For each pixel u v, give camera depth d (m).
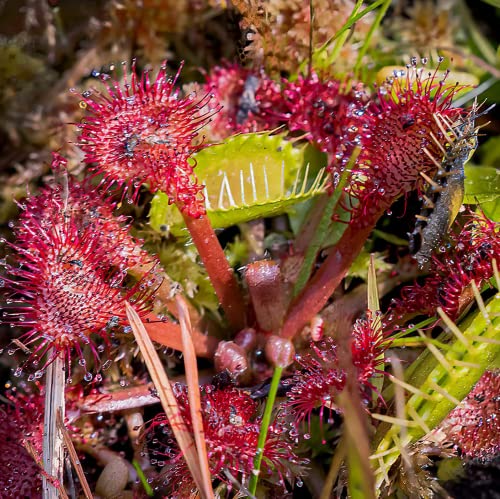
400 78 0.15
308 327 0.15
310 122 0.16
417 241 0.15
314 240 0.15
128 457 0.16
